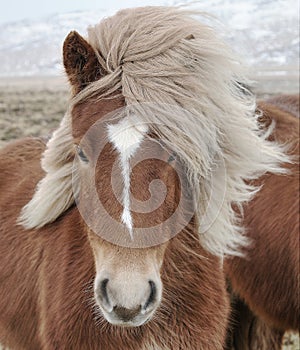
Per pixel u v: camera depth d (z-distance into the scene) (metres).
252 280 4.74
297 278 4.54
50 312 3.18
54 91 29.12
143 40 2.72
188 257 3.18
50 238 3.39
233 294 4.93
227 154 3.01
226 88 2.86
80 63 2.84
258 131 4.18
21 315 3.51
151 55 2.69
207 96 2.72
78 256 3.18
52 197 3.32
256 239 4.66
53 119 17.14
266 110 4.86
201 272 3.21
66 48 2.83
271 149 3.41
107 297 2.55
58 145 3.22
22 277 3.51
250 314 5.05
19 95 26.47
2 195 4.05
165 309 3.10
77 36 2.79
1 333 3.87
